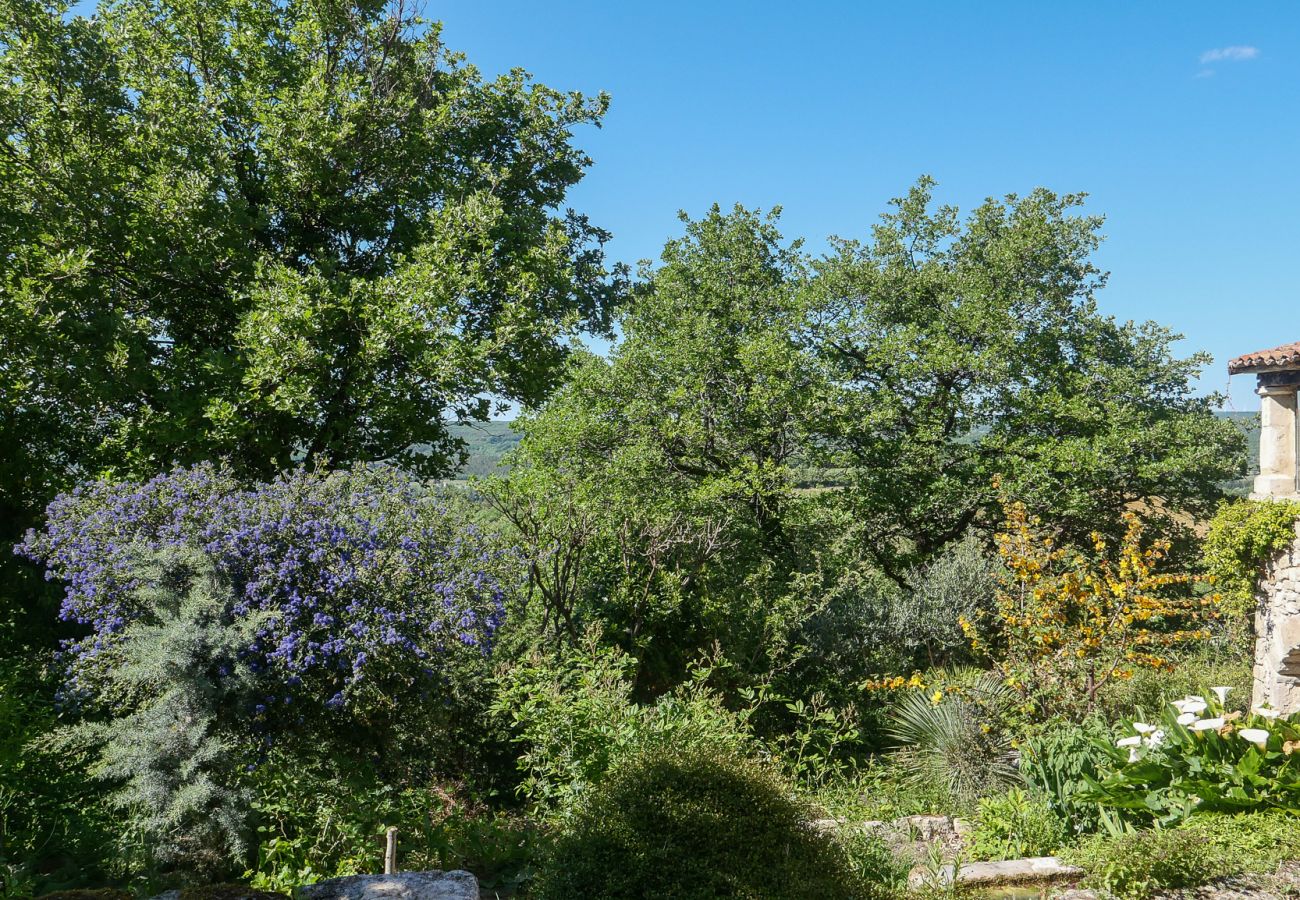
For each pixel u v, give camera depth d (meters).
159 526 7.24
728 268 19.47
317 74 12.79
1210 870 5.13
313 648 6.53
